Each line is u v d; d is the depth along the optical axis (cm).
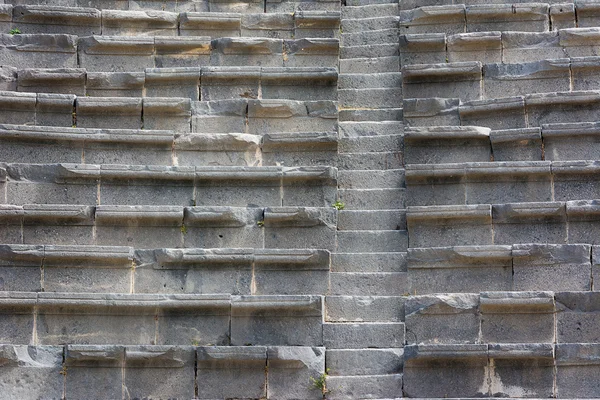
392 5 1658
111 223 1267
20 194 1300
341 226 1298
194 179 1317
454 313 1160
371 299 1198
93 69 1534
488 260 1201
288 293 1218
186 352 1131
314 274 1224
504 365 1115
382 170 1359
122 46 1540
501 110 1399
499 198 1293
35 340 1162
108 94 1478
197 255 1218
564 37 1507
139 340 1169
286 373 1131
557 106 1386
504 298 1148
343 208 1323
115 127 1416
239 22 1611
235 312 1173
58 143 1355
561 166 1279
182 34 1606
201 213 1270
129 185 1314
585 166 1277
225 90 1480
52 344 1162
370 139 1395
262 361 1130
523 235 1241
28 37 1531
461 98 1464
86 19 1596
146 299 1170
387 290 1222
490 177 1297
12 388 1119
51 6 1587
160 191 1316
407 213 1259
